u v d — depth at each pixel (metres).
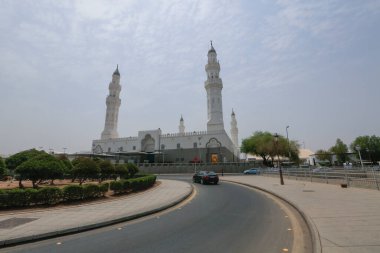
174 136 78.69
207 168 58.94
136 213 11.29
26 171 18.12
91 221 9.79
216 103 81.38
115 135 93.44
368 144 82.56
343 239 6.64
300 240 7.50
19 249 7.12
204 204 14.62
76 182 28.38
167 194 18.44
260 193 19.34
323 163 89.81
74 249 7.02
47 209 12.57
